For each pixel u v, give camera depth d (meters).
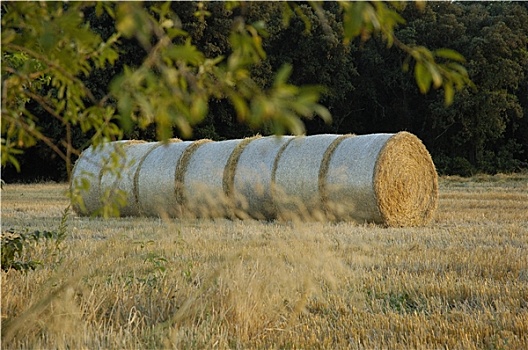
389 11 4.71
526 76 125.75
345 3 4.61
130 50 87.38
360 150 40.34
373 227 37.97
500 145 129.50
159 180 44.91
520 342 14.44
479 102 117.75
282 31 113.62
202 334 14.12
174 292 17.05
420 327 15.56
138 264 21.06
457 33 122.06
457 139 122.31
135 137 86.62
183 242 26.78
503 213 46.94
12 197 65.31
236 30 5.00
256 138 45.12
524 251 27.20
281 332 14.86
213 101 107.31
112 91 4.60
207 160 44.00
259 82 106.44
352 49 121.94
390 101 129.25
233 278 17.06
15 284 17.27
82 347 12.45
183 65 4.68
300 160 41.16
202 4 6.13
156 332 13.38
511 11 127.50
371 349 13.95
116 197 7.55
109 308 16.28
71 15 4.96
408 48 4.94
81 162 46.25
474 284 20.19
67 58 5.67
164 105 4.73
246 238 29.78
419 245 28.84
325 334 15.09
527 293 19.02
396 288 19.89
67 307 12.87
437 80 4.84
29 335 12.91
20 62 10.76
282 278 16.22
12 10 5.52
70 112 6.26
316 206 40.56
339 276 19.19
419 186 41.66
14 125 6.48
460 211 49.22
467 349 14.07
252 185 42.06
